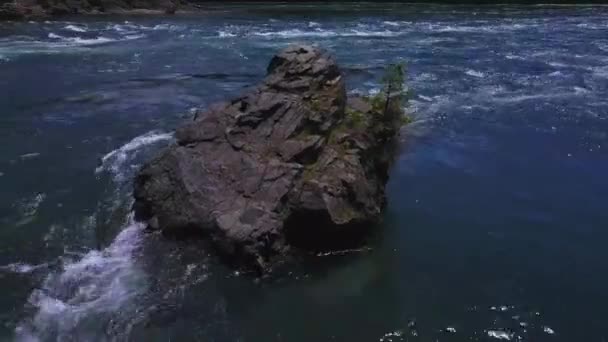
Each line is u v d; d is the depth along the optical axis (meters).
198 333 9.79
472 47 35.88
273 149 13.34
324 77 15.72
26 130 19.03
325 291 11.02
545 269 12.06
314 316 10.36
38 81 25.41
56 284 10.79
